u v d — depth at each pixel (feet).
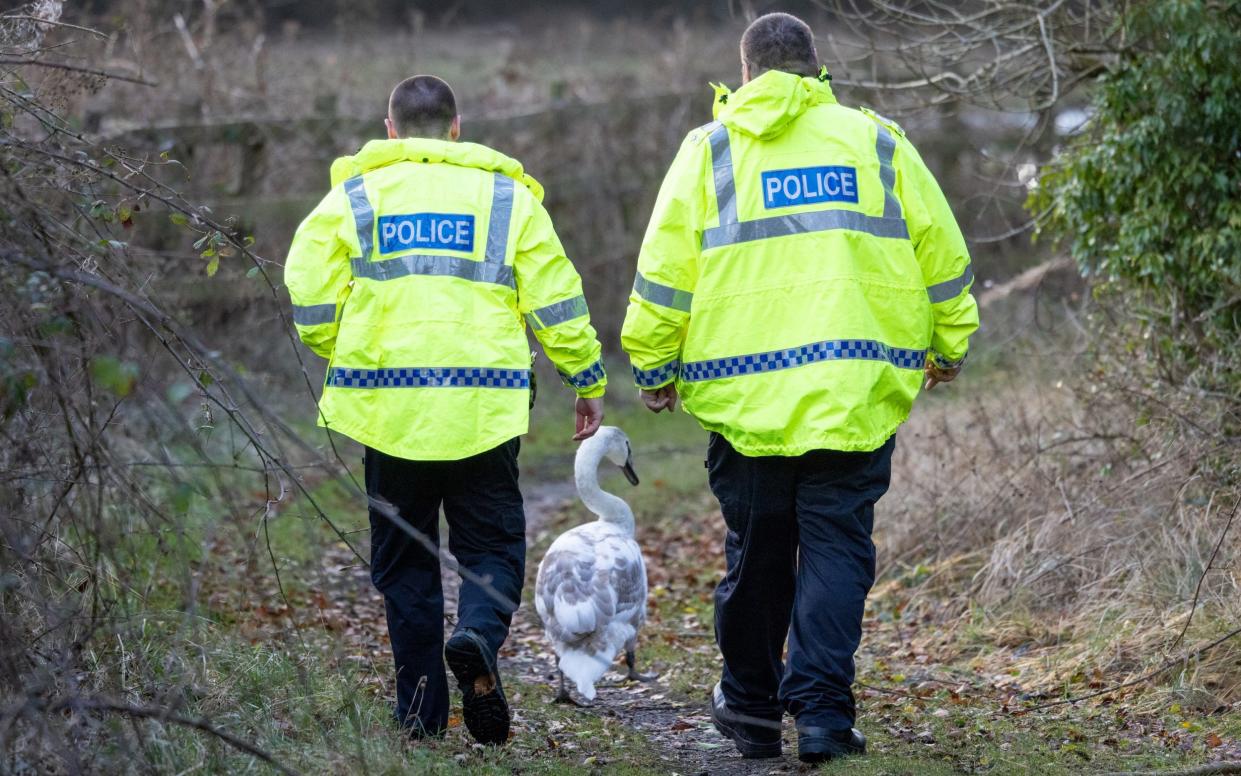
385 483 50.62
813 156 49.34
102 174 43.32
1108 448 81.51
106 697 40.78
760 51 51.03
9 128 46.29
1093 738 54.29
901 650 72.74
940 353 52.19
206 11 149.69
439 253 50.21
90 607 48.52
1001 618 73.20
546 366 169.78
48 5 54.85
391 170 51.29
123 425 52.60
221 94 143.74
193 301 114.83
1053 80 79.15
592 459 65.67
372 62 207.00
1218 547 61.21
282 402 125.08
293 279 50.44
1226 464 71.67
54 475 43.45
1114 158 80.07
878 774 46.03
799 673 47.93
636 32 240.53
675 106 176.35
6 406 39.65
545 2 297.74
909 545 87.86
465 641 47.52
